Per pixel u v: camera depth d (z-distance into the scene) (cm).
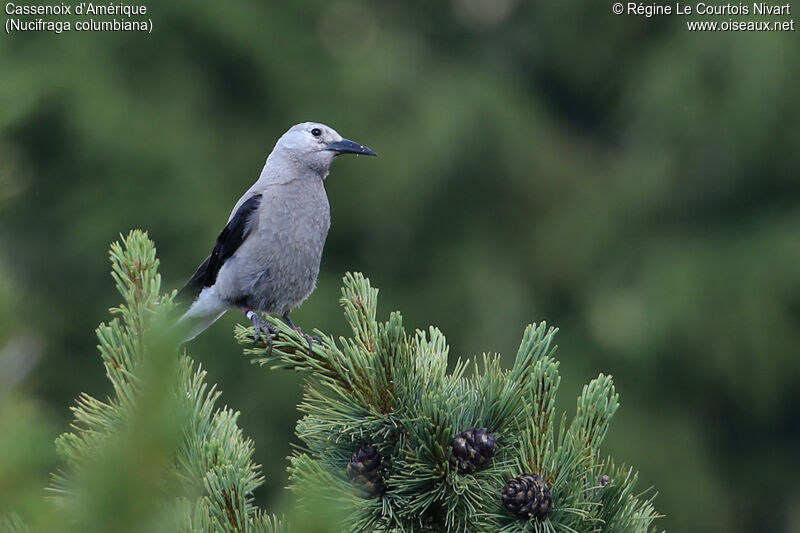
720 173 1794
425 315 1678
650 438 1579
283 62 1756
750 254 1677
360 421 315
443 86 1816
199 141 1591
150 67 1639
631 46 1991
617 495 310
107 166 1523
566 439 309
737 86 1642
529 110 1888
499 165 1786
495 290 1711
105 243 1498
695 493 1552
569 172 1839
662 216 1805
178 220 1504
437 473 307
